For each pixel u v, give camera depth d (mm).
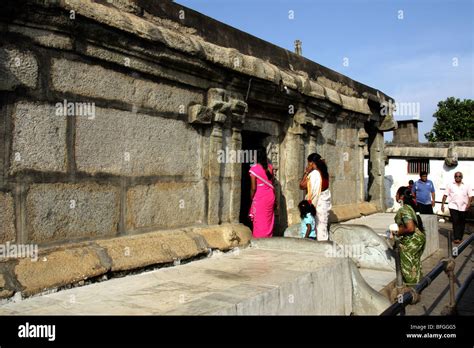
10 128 3717
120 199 4691
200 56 5402
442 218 16562
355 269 5332
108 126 4559
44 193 3959
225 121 6109
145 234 4914
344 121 10148
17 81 3730
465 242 5164
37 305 3354
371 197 12680
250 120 7133
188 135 5605
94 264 4086
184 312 3053
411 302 3318
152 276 4324
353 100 10234
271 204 6457
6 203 3676
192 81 5566
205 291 3734
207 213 5875
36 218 3893
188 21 5816
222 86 6070
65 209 4137
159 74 5074
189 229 5504
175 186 5391
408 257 6250
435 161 17375
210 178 5883
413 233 6266
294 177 7875
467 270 8070
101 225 4484
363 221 9664
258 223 6410
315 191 6969
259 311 3480
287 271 4457
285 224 7852
